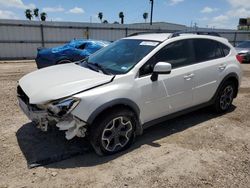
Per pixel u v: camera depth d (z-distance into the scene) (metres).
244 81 9.65
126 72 3.87
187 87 4.54
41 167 3.49
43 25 21.72
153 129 4.77
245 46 16.77
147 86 3.95
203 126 4.95
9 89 7.71
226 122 5.18
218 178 3.32
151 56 4.09
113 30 24.86
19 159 3.67
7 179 3.23
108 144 3.72
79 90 3.43
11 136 4.38
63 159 3.69
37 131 4.57
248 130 4.83
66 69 4.34
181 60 4.52
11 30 20.66
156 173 3.40
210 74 4.95
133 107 3.81
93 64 4.41
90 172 3.40
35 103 3.42
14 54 21.14
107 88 3.58
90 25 23.66
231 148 4.11
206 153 3.93
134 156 3.80
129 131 3.90
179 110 4.60
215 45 5.24
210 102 5.21
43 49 10.38
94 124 3.56
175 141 4.30
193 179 3.29
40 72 4.40
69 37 23.03
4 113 5.49
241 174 3.41
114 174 3.36
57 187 3.10
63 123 3.40
